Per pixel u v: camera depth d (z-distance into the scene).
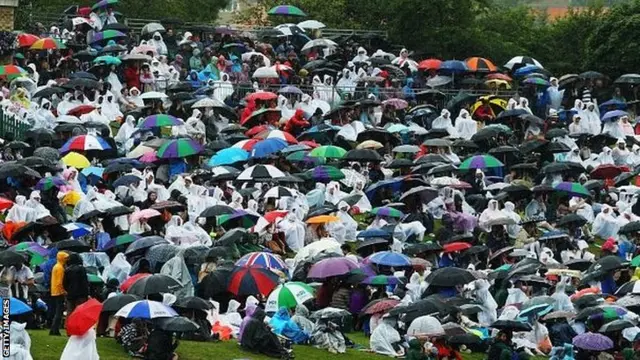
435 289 116.00
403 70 196.88
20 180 129.50
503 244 138.50
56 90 166.00
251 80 190.38
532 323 114.69
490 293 118.88
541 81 190.62
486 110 182.62
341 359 105.12
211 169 146.50
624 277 129.12
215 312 107.12
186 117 169.25
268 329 103.06
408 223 138.88
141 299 99.88
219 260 112.88
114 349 99.25
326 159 155.38
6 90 164.12
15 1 190.00
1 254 103.56
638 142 179.38
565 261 136.75
